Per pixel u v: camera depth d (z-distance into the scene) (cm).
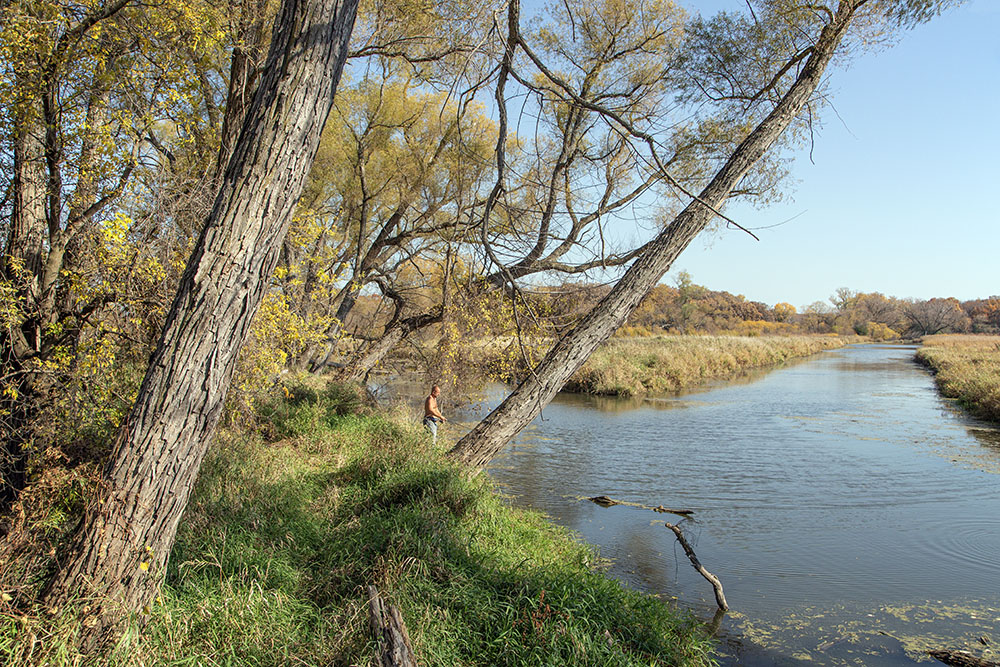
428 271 1573
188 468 343
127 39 619
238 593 419
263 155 325
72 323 623
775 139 691
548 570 549
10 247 589
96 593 328
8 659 299
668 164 962
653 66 1176
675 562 707
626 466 1190
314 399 1221
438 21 914
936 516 884
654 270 709
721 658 501
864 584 650
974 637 541
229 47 736
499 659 405
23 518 402
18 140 572
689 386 2692
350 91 1559
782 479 1090
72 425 579
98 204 595
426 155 1539
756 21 531
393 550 505
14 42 515
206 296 322
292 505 641
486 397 1661
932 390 2538
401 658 347
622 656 419
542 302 630
